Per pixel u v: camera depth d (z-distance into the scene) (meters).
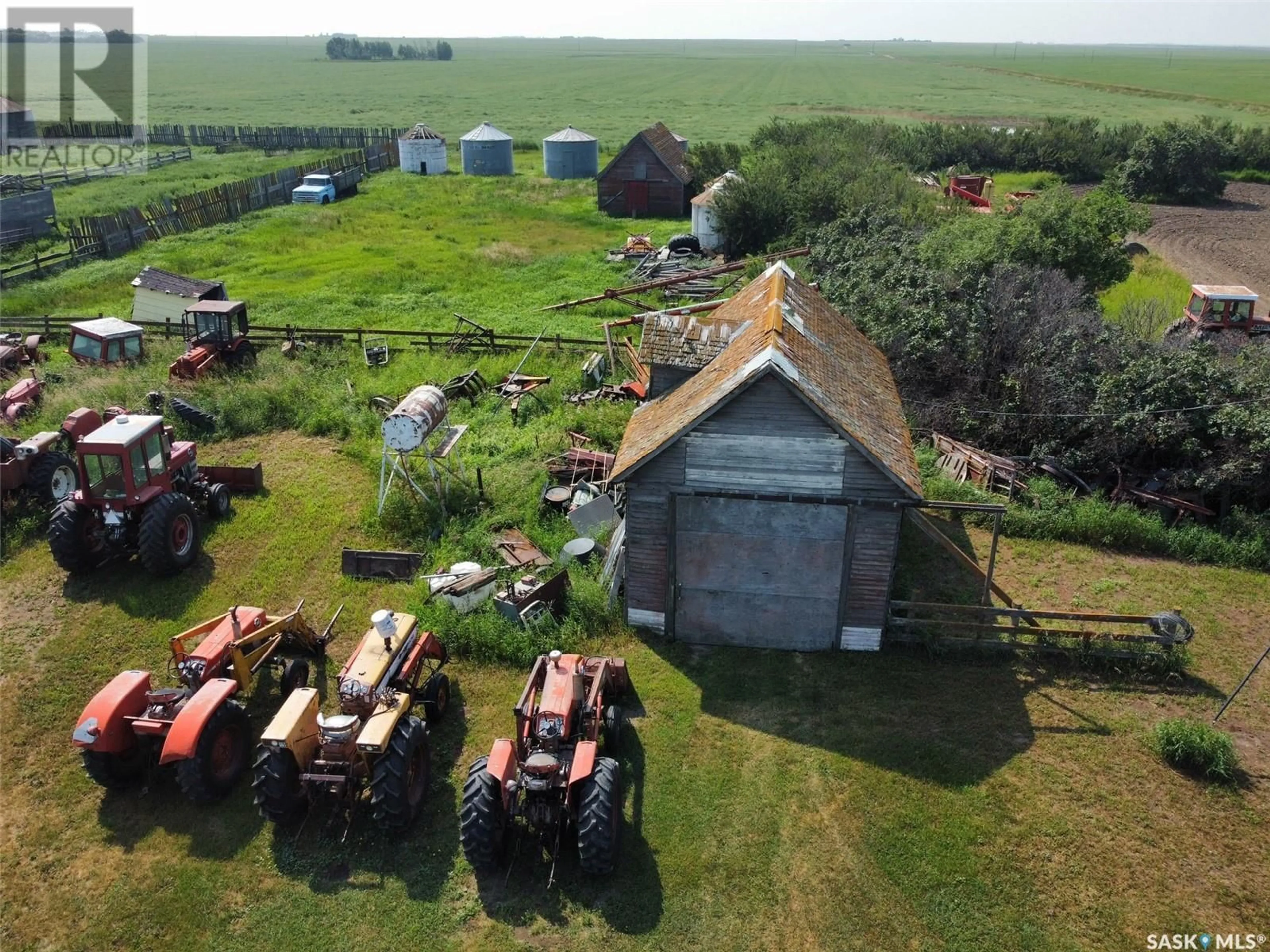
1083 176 71.31
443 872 11.61
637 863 11.80
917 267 27.67
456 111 116.69
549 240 49.03
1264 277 41.34
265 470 22.42
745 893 11.45
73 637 16.03
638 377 25.78
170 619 16.56
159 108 115.81
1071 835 12.42
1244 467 20.48
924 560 19.45
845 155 50.59
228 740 12.80
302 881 11.48
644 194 55.59
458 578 17.14
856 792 13.04
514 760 11.70
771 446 15.03
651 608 16.59
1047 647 16.00
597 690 13.16
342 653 15.74
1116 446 22.33
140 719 12.38
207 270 42.09
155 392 24.84
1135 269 41.00
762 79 188.00
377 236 49.56
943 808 12.81
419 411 19.39
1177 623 15.43
